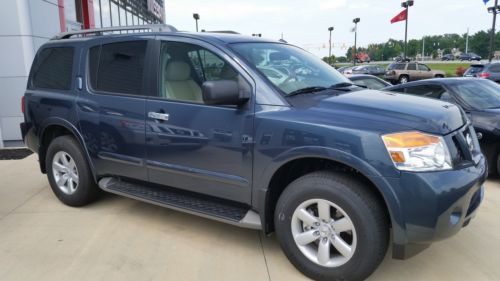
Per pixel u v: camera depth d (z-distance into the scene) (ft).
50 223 13.76
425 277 10.27
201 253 11.61
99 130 13.55
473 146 10.59
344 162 9.11
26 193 16.88
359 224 9.11
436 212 8.57
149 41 12.65
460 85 19.92
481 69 60.59
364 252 9.14
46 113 15.02
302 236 10.02
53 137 15.78
